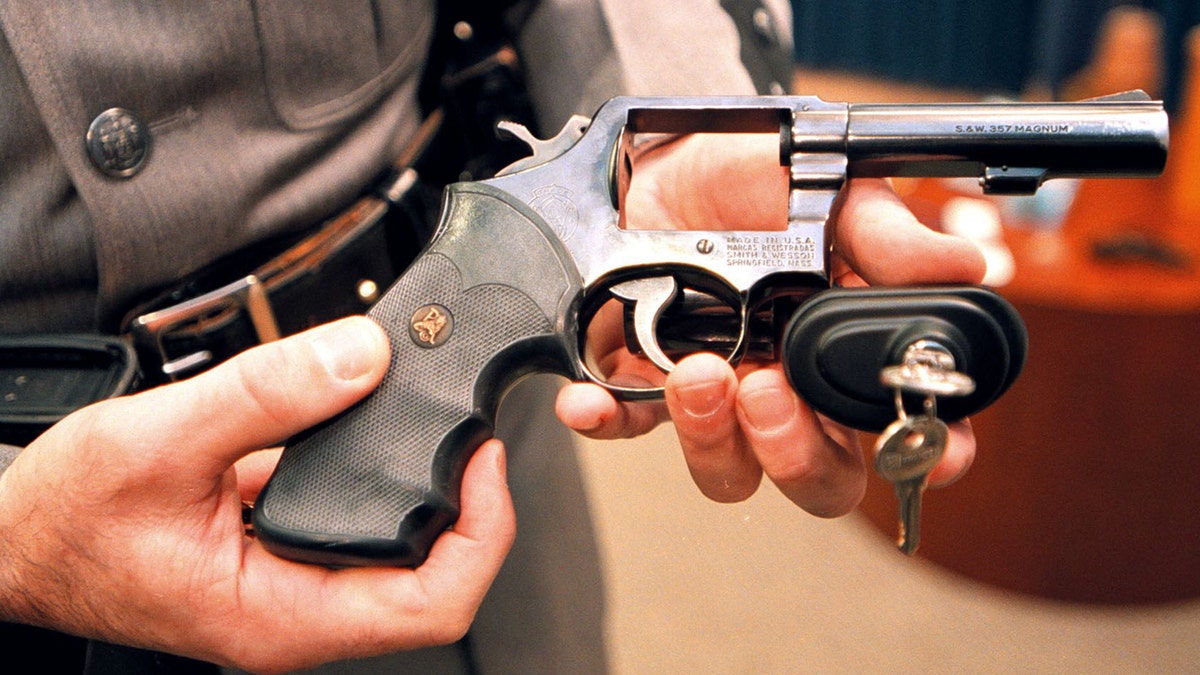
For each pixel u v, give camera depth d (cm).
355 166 50
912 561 103
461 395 44
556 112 57
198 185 46
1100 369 84
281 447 48
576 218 45
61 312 48
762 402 44
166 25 45
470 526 44
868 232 46
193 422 41
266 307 48
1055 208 95
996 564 97
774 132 46
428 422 43
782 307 47
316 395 41
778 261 44
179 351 47
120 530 41
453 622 44
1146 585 94
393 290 45
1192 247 89
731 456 45
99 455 40
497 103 56
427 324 44
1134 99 44
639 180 52
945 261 44
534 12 55
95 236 45
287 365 41
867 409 42
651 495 111
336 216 50
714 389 43
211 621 42
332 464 43
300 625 43
